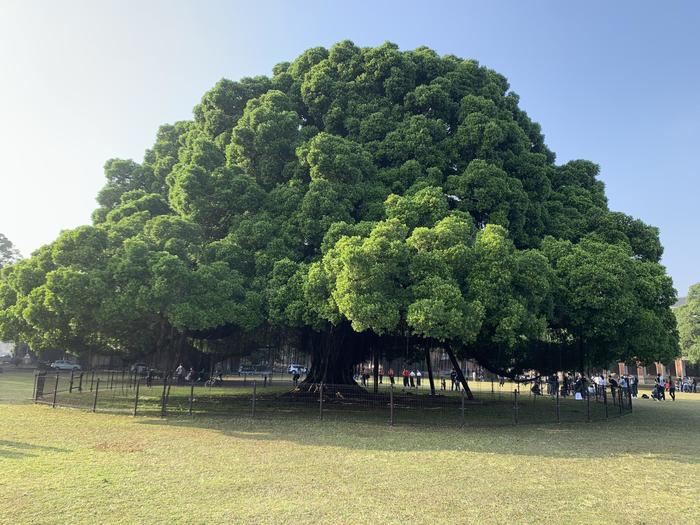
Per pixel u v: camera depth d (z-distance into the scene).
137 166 26.38
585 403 26.17
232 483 8.83
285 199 20.62
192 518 6.94
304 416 18.48
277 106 23.41
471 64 25.55
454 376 38.28
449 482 9.28
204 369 36.97
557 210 23.09
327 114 23.89
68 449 11.51
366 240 15.42
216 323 16.92
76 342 20.62
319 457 11.27
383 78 24.14
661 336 19.48
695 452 13.11
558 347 25.23
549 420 19.19
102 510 7.20
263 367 57.53
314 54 26.86
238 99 25.20
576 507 7.96
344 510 7.47
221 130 24.84
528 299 16.30
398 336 20.95
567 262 18.23
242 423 16.33
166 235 18.25
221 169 20.73
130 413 18.09
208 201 20.03
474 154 21.83
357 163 20.61
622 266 18.36
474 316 14.73
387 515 7.29
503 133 22.11
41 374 20.73
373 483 9.07
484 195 19.59
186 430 14.68
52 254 17.19
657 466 11.26
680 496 8.77
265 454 11.45
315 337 24.17
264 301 17.97
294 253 19.30
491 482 9.38
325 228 18.91
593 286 17.31
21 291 17.78
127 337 20.23
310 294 16.50
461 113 22.77
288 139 22.59
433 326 14.39
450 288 14.69
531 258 16.80
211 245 18.89
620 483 9.60
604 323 17.77
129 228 18.95
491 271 15.50
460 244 15.64
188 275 16.53
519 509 7.78
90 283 15.92
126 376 32.91
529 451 12.65
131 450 11.57
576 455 12.29
